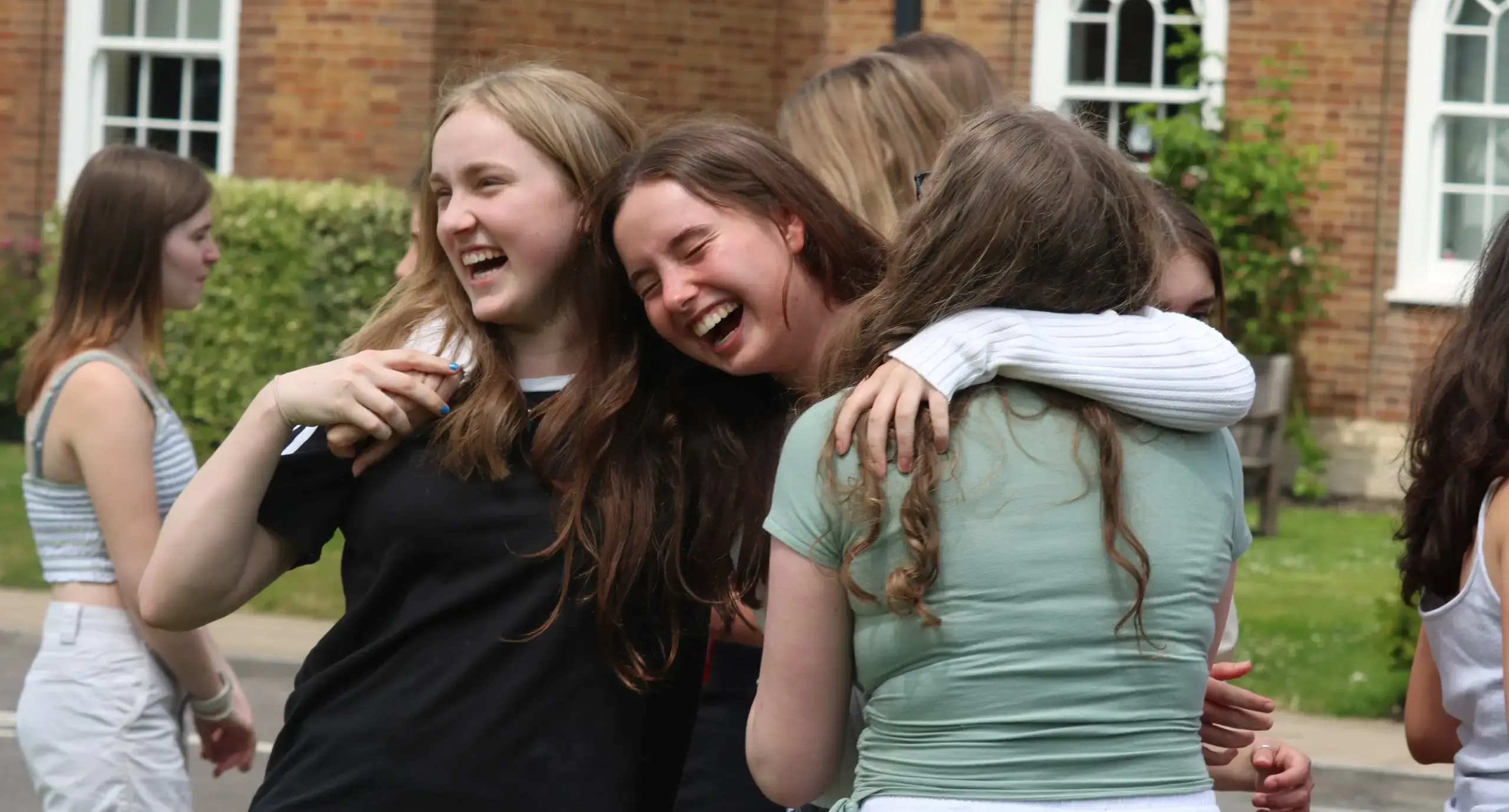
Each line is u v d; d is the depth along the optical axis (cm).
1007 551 309
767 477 379
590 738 360
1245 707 396
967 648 310
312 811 355
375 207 1836
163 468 536
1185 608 319
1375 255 1873
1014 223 322
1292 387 1869
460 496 358
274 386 356
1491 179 1894
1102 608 311
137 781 515
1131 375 317
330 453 360
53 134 2100
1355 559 1511
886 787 316
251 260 1845
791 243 364
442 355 369
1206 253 480
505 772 354
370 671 361
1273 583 1397
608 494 361
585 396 364
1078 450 313
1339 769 974
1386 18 1869
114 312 534
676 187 357
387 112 1908
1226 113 1903
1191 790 317
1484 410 379
